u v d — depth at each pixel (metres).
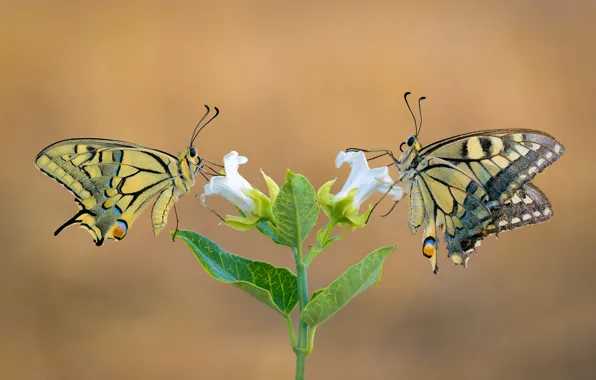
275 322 1.13
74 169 0.92
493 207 0.92
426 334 1.12
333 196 0.90
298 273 0.89
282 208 0.88
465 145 0.92
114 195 0.92
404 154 0.92
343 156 0.90
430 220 0.92
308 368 1.09
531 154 0.91
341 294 0.87
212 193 0.89
